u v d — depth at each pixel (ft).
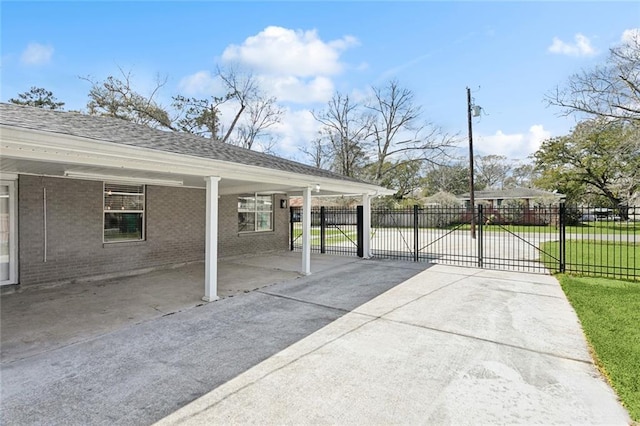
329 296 22.03
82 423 8.96
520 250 43.98
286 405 9.72
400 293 22.62
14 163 17.33
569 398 9.98
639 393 10.12
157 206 31.01
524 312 18.29
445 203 99.35
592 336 14.46
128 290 23.67
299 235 66.28
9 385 10.96
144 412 9.44
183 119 87.81
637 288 23.03
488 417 9.08
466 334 15.15
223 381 11.15
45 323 16.96
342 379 11.19
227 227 37.83
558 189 95.09
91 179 26.14
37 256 23.81
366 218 38.50
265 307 19.70
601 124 65.36
